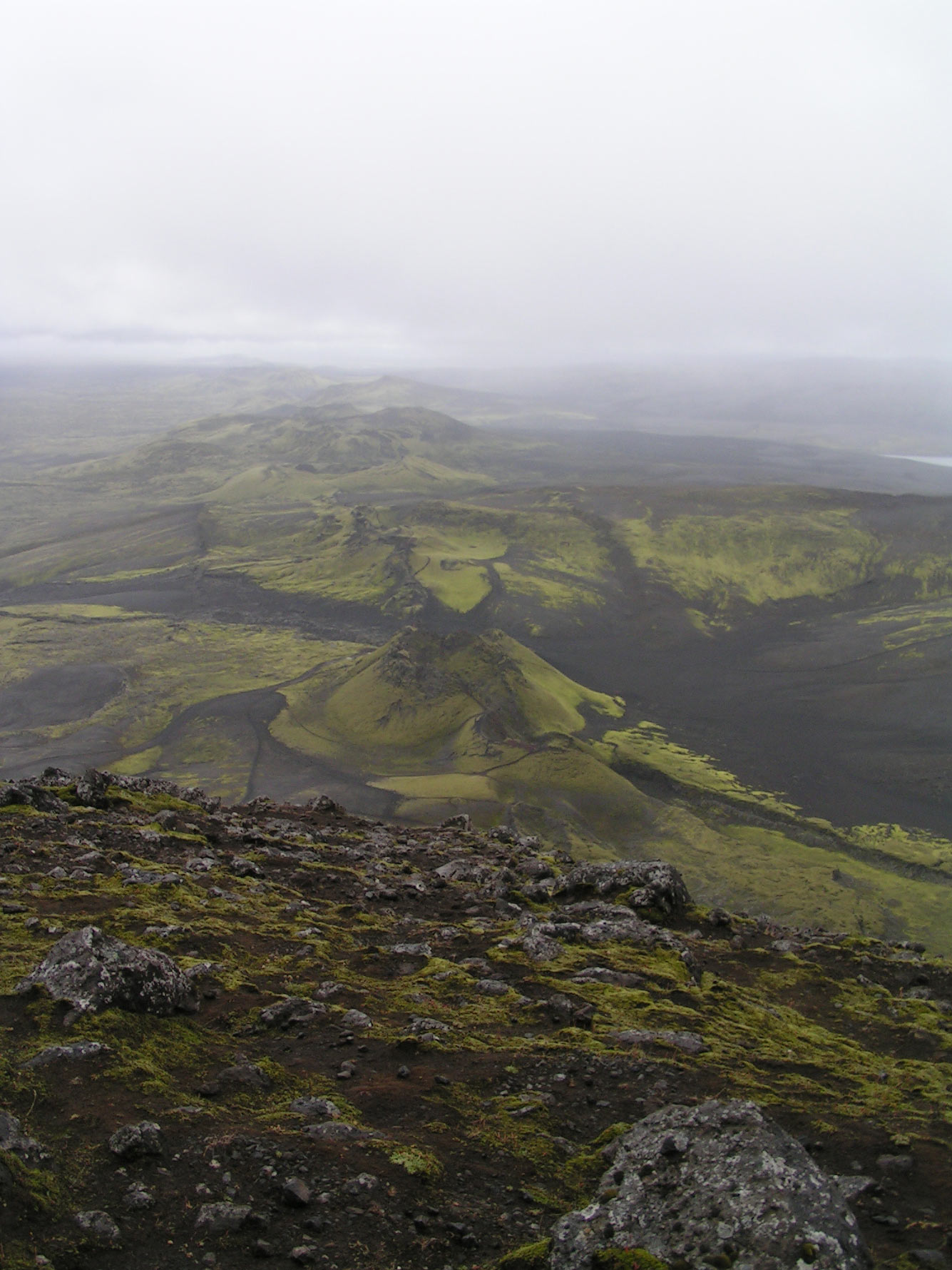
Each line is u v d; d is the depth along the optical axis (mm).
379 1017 15562
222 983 15625
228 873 24297
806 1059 16516
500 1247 9180
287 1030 14266
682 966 21156
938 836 159500
